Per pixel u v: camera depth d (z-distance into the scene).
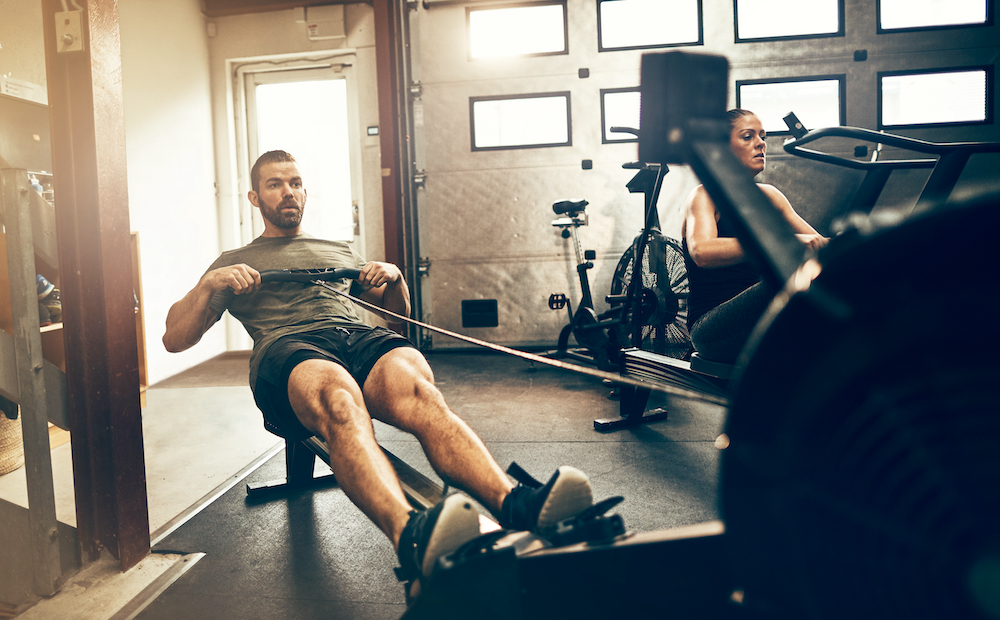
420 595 0.82
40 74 3.04
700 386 2.03
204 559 1.60
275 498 2.01
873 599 0.53
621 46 4.56
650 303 3.12
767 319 0.53
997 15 4.19
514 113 4.71
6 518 1.39
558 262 4.77
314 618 1.32
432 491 1.15
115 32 1.54
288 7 4.82
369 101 4.87
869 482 0.53
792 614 0.56
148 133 4.14
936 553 0.51
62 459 2.47
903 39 4.28
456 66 4.74
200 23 4.84
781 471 0.55
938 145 1.53
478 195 4.80
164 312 4.24
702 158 0.61
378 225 4.96
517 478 1.10
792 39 4.37
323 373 1.36
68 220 1.47
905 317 0.49
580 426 2.75
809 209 4.45
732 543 0.58
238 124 5.05
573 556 0.80
